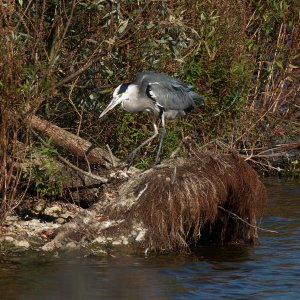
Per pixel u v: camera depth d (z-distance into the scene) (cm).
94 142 1564
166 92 1434
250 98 1997
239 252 1265
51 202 1434
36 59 1316
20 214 1382
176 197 1265
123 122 1572
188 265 1168
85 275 1090
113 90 1524
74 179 1390
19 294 995
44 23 1442
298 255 1247
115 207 1292
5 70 1221
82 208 1441
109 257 1190
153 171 1316
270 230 1428
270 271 1144
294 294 1029
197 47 1661
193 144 1518
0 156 1248
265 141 2019
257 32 2002
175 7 1647
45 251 1209
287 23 1978
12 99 1222
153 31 1519
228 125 1777
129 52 1551
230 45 1739
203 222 1292
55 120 1552
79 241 1241
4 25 1280
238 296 1016
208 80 1706
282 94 2061
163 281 1076
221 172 1310
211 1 1702
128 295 1008
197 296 1013
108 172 1384
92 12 1487
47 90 1290
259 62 1930
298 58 2083
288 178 2067
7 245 1222
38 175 1326
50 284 1042
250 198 1329
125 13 1498
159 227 1258
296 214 1584
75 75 1393
